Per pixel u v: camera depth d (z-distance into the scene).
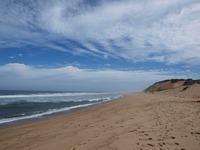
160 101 28.50
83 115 19.20
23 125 15.05
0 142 10.25
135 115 15.67
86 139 9.30
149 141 8.10
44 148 8.56
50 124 14.98
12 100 43.50
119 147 7.61
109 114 18.17
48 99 49.62
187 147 7.39
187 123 11.34
